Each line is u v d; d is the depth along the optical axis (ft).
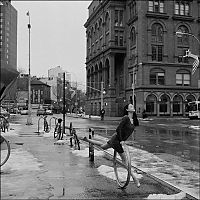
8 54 388.78
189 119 184.44
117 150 23.36
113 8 228.43
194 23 213.05
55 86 487.20
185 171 32.83
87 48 310.24
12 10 408.26
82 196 20.40
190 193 22.93
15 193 20.27
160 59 204.74
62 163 31.37
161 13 204.13
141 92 196.44
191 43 211.41
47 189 21.56
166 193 21.90
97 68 268.41
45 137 59.26
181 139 71.05
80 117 224.12
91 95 288.10
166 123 143.33
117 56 237.04
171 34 207.41
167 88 200.85
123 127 22.88
